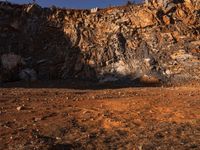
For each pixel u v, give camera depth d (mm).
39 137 11789
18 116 15492
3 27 40281
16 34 40469
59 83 34875
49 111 16844
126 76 36562
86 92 26047
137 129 13305
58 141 11508
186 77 35312
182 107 18000
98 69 37844
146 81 35156
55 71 38219
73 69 38406
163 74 36000
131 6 42062
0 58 37219
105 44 39438
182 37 38688
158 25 39750
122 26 40438
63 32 40938
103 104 19266
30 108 17578
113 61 38281
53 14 41938
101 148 10883
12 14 41250
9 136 11969
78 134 12562
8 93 23578
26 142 11141
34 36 40688
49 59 38969
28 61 38438
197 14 40125
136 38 39438
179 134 12438
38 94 23594
